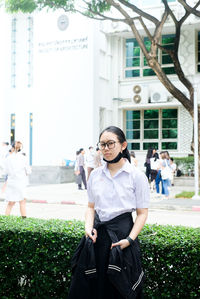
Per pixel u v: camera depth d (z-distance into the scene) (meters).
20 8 14.27
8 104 22.30
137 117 22.55
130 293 2.46
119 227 2.60
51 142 21.11
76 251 2.72
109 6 14.54
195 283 2.92
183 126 21.16
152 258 3.06
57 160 20.94
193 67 20.67
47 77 21.28
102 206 2.66
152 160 14.97
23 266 3.41
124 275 2.46
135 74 22.25
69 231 3.33
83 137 20.39
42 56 21.38
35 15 21.41
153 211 11.12
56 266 3.31
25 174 8.51
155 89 21.55
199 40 20.95
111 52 22.47
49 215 10.23
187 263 2.96
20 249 3.44
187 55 20.83
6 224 3.67
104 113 21.98
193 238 3.09
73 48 20.64
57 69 21.03
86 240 2.62
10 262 3.47
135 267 2.52
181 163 18.91
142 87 21.44
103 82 21.72
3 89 22.39
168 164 12.95
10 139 22.27
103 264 2.56
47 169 20.03
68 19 20.70
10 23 22.36
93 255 2.56
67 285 3.27
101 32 21.64
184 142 21.14
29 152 21.73
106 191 2.67
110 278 2.45
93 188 2.73
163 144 21.88
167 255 2.99
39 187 17.55
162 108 21.92
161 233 3.28
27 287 3.45
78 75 20.56
